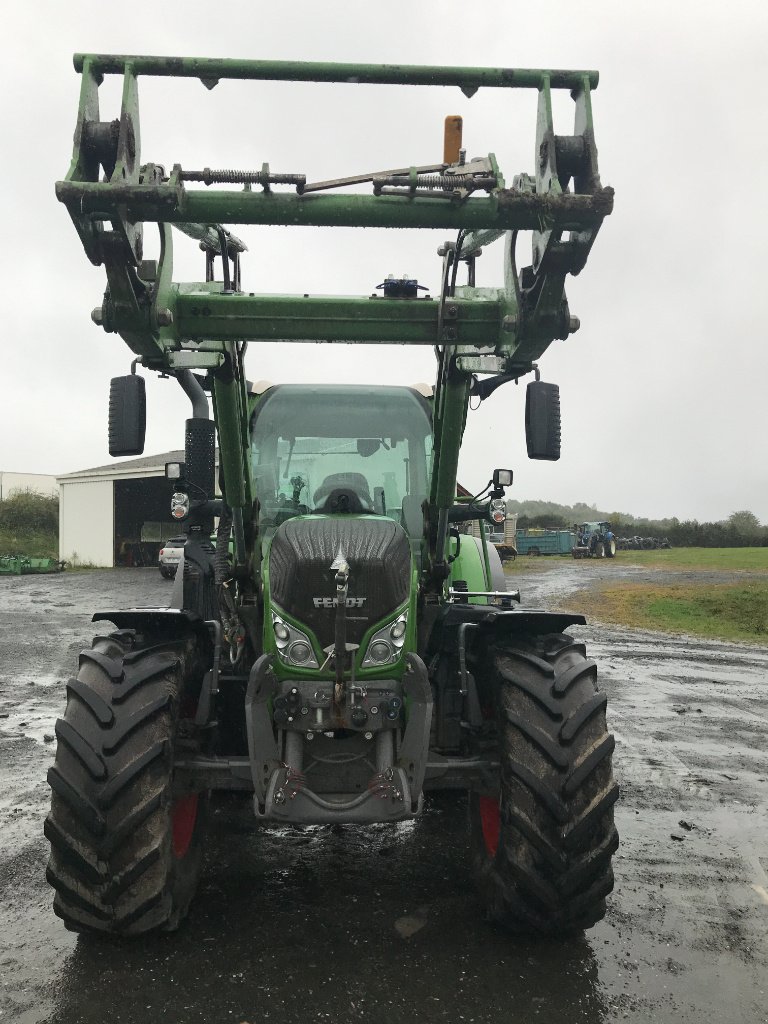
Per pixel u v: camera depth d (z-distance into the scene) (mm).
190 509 4199
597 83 3025
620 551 47688
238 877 3809
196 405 4188
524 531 44188
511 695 3248
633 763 5988
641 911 3520
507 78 3018
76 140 2867
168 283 3330
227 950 3096
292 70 2980
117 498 35031
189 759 3320
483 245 3641
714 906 3584
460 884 3748
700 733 6965
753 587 20406
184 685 3365
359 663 3287
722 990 2879
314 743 3293
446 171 2973
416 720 3184
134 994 2783
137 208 2869
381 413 4738
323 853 4125
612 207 2881
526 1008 2736
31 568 29844
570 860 3016
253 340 3465
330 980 2889
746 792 5293
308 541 3393
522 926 3166
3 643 12320
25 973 2916
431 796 5121
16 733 6652
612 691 8922
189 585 4355
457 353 3520
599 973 2973
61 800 2939
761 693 8898
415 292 3520
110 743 2953
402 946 3145
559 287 3115
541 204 2871
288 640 3303
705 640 13508
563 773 3039
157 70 2947
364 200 2941
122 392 3379
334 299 3422
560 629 3607
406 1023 2641
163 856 3006
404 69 2998
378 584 3316
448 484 3836
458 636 3797
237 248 3660
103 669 3168
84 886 2955
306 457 4680
